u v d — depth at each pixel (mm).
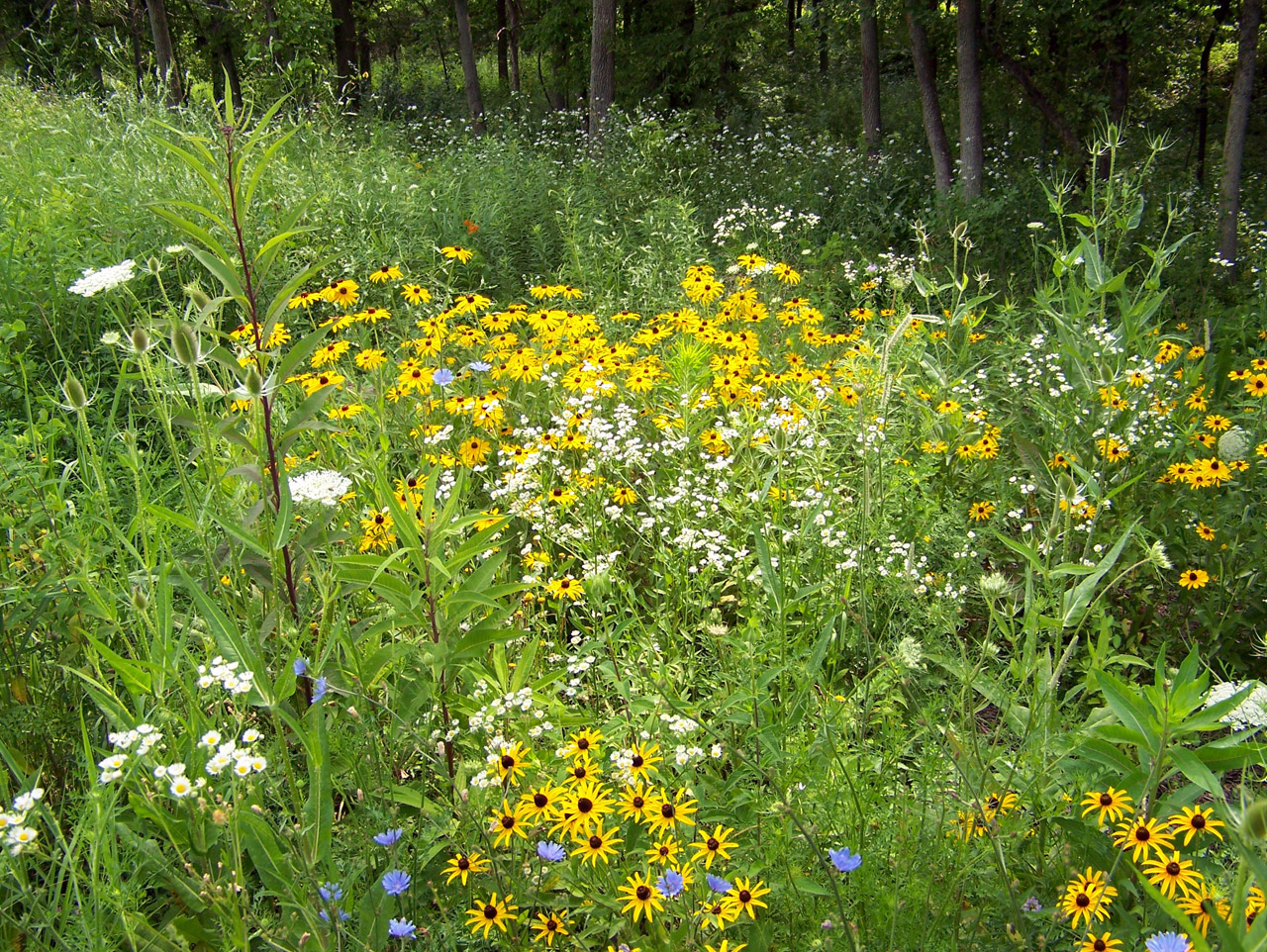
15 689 2801
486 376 5004
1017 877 2291
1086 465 4289
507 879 2221
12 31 17906
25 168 7516
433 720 2600
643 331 5586
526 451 4051
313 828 2113
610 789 2332
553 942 2129
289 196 7512
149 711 2432
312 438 4023
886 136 17047
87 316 5203
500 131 15836
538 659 3141
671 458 4355
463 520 2562
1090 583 2703
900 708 3080
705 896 2096
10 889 2010
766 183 12445
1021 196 11406
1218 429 4648
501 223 8375
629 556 4086
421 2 27484
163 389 2990
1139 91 18047
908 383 4969
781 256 9242
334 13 20828
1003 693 2721
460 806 2268
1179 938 1774
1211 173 13836
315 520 2832
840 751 2586
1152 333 5031
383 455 3559
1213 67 21000
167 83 10883
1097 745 2328
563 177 11336
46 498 3316
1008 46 13797
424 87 26812
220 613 2344
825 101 21359
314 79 14039
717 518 3973
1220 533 3809
